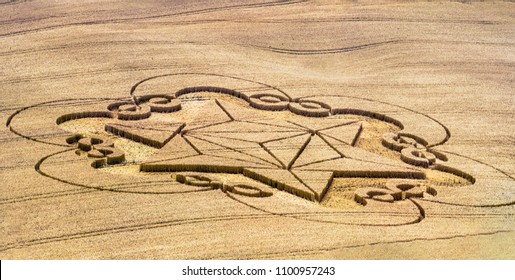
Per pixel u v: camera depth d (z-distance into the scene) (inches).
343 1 3351.4
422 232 1663.4
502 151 2150.6
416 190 1878.7
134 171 1946.4
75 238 1579.7
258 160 1990.7
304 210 1759.4
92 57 2655.0
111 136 2146.9
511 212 1792.6
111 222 1653.5
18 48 2701.8
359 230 1663.4
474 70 2760.8
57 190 1790.1
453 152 2119.8
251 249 1553.9
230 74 2598.4
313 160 2010.3
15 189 1786.4
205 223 1667.1
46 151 2001.7
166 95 2411.4
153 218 1678.2
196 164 1945.1
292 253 1541.6
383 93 2529.5
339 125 2267.5
